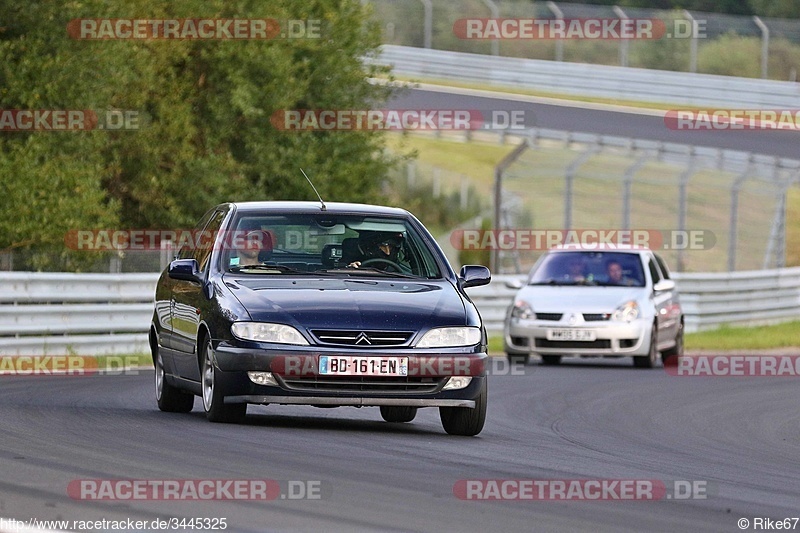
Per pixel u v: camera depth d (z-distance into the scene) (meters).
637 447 32.62
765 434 37.62
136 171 77.06
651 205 144.62
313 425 32.88
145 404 38.69
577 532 19.58
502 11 154.38
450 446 29.73
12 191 64.00
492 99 146.88
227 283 32.19
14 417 32.31
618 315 61.31
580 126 132.25
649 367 62.41
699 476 27.22
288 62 81.50
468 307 31.77
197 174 77.94
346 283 32.19
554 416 39.72
